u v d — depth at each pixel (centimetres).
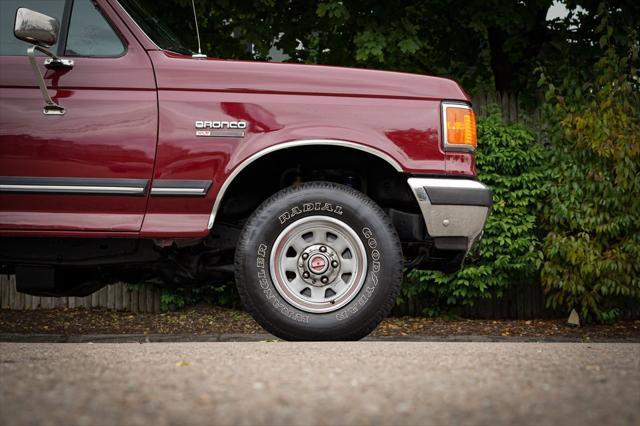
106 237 427
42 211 423
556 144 898
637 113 896
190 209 427
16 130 421
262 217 428
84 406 206
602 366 283
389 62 1038
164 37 475
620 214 865
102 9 443
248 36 1021
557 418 198
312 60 1077
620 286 859
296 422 193
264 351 340
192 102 427
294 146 426
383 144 430
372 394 227
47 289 450
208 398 219
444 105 439
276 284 426
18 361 299
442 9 1055
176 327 906
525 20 1038
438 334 879
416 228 453
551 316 995
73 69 429
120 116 425
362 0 989
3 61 429
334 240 432
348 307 426
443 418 197
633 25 988
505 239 890
